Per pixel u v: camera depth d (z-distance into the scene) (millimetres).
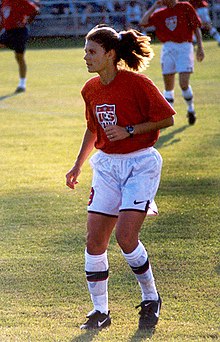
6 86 39562
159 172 10422
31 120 29312
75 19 66938
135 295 11672
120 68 10359
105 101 10250
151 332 10188
